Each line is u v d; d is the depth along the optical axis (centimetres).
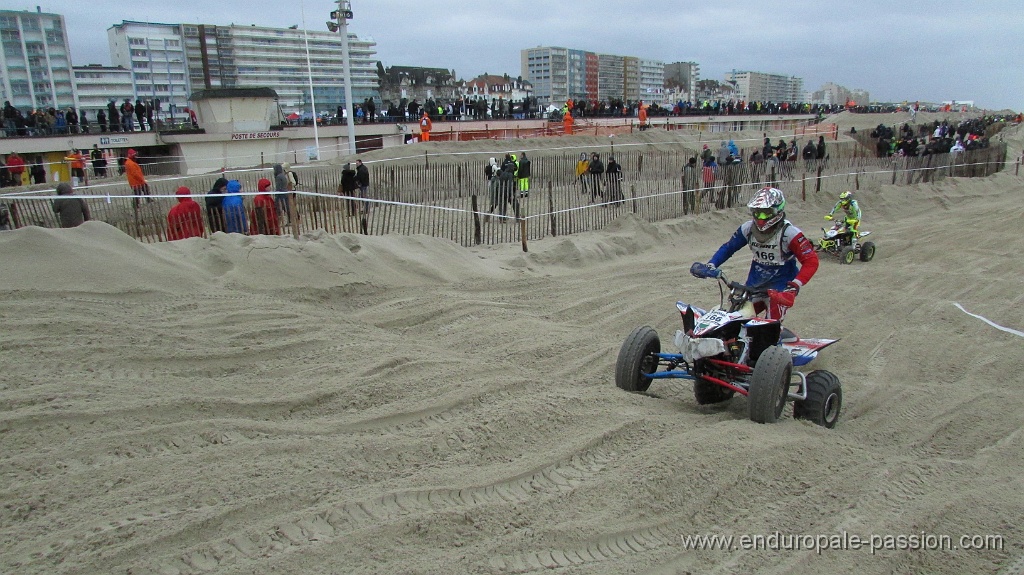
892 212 2178
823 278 1182
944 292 1078
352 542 353
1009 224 1689
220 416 488
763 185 2047
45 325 585
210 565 330
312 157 2848
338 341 660
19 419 434
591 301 965
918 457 547
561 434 497
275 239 891
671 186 2025
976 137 3594
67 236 732
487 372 607
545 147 2972
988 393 680
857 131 4578
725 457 464
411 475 428
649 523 394
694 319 575
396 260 975
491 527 378
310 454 439
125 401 479
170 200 1571
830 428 585
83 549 331
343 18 2384
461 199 1853
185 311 689
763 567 363
